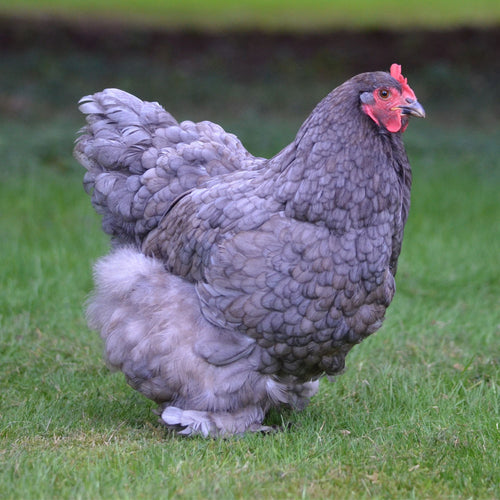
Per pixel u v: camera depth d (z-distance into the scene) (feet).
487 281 49.44
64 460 26.30
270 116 106.42
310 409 32.68
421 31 134.72
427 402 32.91
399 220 28.27
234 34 137.39
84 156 33.37
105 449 27.35
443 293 47.26
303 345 27.71
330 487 24.58
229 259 26.99
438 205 65.46
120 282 29.25
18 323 41.06
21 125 93.71
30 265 48.73
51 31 131.44
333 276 26.81
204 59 128.36
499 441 28.53
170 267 29.40
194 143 31.71
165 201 30.76
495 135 96.12
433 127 101.55
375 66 126.72
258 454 27.20
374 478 25.23
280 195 27.07
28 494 23.41
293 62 128.26
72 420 30.81
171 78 119.03
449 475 25.77
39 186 67.92
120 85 114.62
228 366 28.27
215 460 26.30
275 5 164.14
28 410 31.53
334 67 126.62
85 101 33.78
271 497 23.73
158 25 141.38
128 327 28.81
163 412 29.09
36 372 36.29
